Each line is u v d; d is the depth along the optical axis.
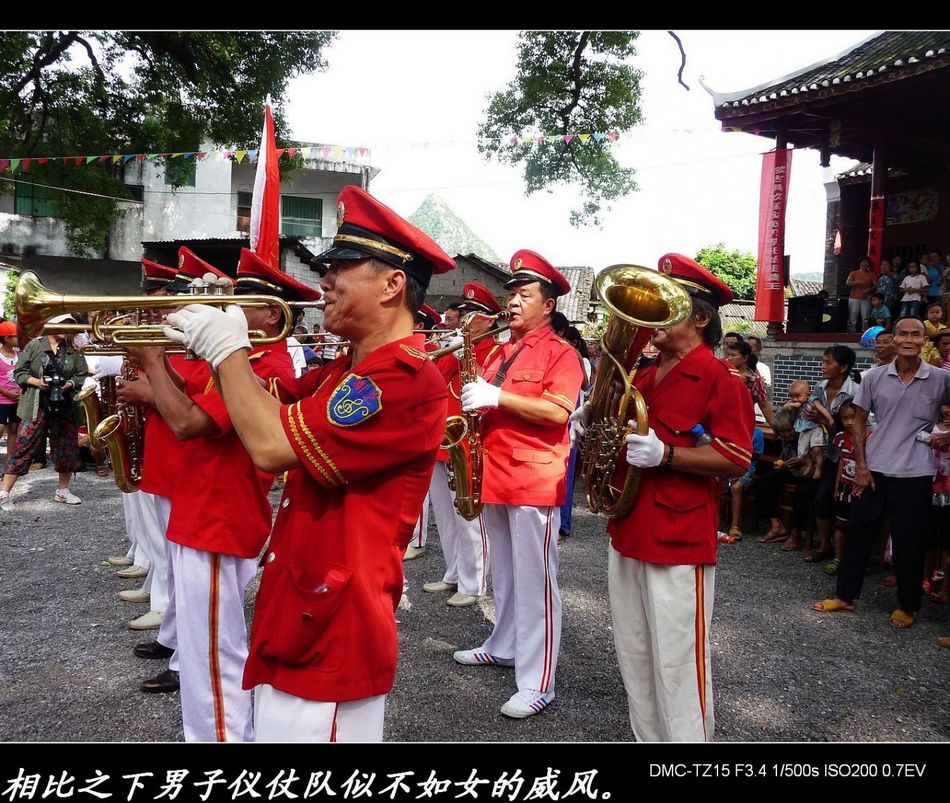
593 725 3.09
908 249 13.61
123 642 3.87
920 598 4.29
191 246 18.31
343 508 1.76
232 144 15.19
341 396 1.67
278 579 1.80
